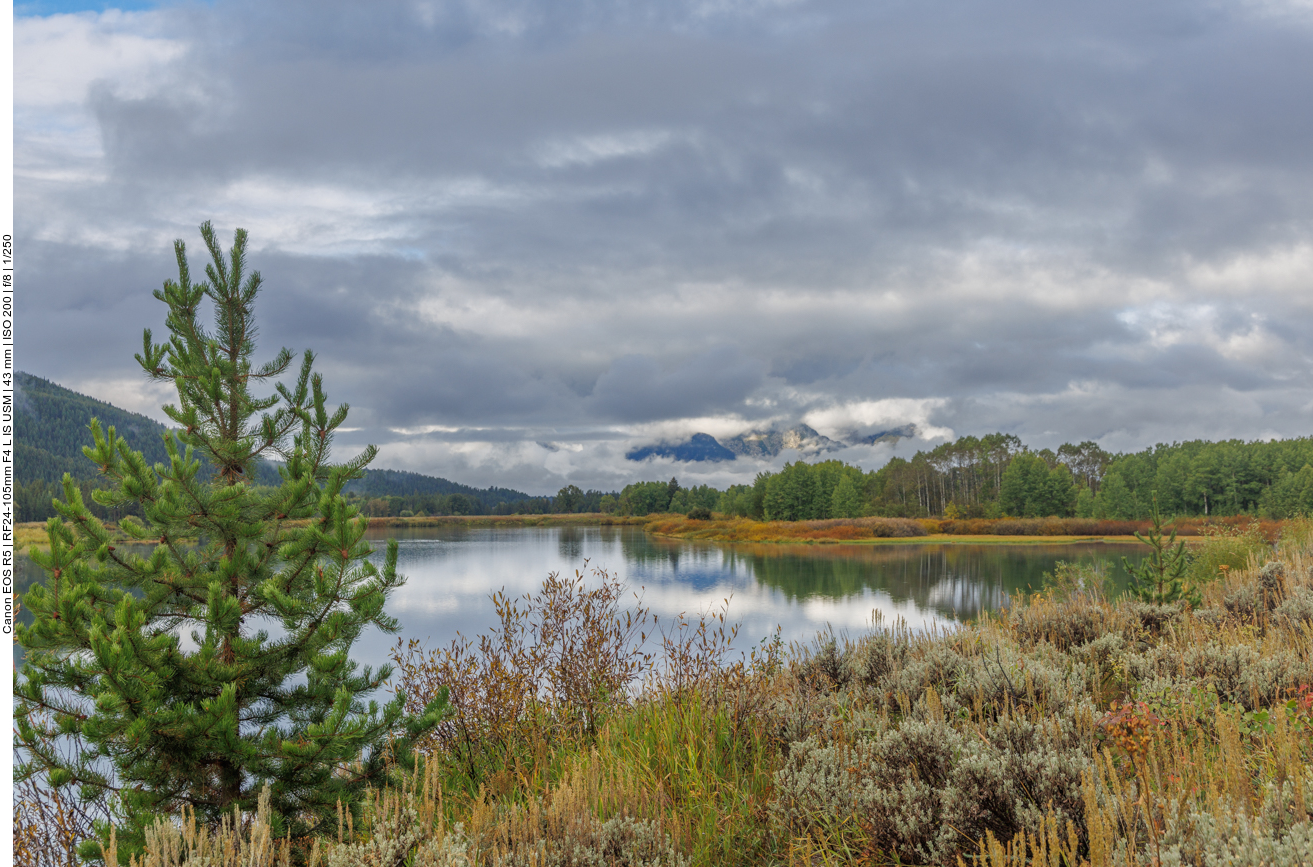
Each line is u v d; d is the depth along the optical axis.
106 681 3.99
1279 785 3.13
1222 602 8.57
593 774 4.25
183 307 5.41
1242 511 100.75
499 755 5.87
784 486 124.19
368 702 4.90
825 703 5.50
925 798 3.45
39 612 4.30
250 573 5.02
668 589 33.44
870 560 52.91
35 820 4.63
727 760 4.85
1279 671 4.97
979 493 139.25
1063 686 4.87
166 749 4.26
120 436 4.77
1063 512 117.38
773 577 40.38
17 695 4.25
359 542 5.02
